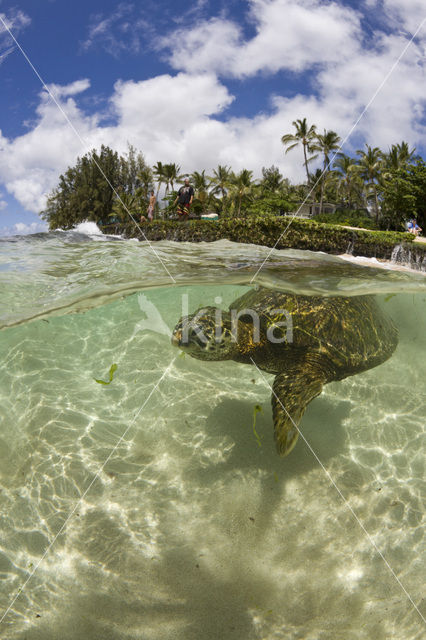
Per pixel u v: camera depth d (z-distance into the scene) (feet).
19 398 13.08
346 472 10.27
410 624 6.47
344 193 176.86
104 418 12.50
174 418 12.48
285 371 11.93
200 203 136.46
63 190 178.70
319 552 7.91
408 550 7.94
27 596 6.91
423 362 16.29
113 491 9.58
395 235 51.93
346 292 15.61
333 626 6.48
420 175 95.45
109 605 6.80
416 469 10.44
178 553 7.88
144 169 176.35
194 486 9.75
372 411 13.17
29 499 9.23
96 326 18.30
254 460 10.60
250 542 8.14
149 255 19.89
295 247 51.34
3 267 16.52
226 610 6.74
